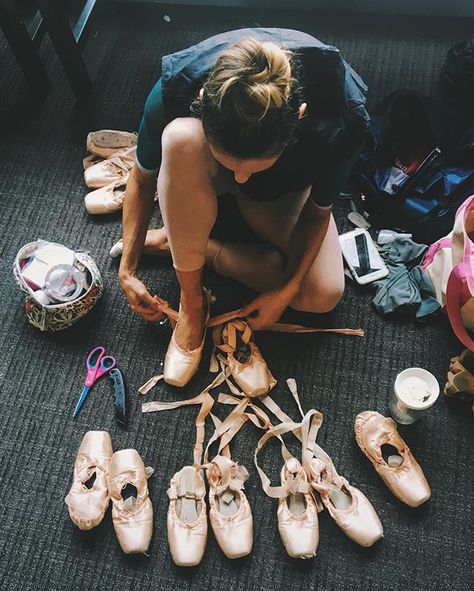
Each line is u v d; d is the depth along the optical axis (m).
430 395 1.73
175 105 1.38
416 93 2.00
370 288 1.98
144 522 1.66
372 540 1.65
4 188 2.15
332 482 1.70
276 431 1.76
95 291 1.89
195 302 1.71
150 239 1.96
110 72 2.33
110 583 1.66
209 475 1.70
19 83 2.31
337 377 1.88
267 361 1.89
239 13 2.43
